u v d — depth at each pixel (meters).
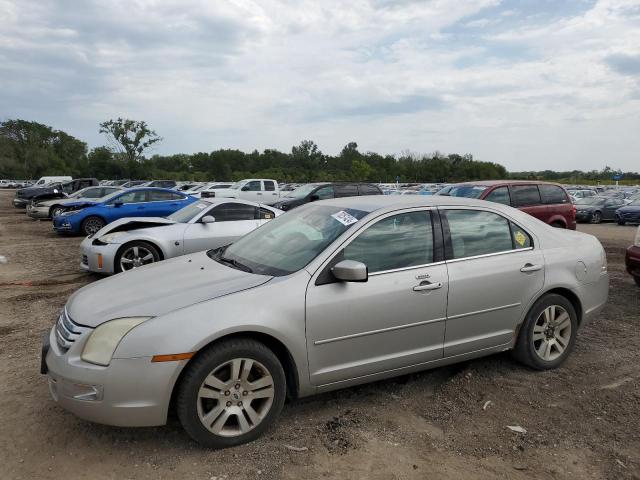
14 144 102.44
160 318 3.00
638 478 2.89
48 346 3.23
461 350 3.94
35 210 21.75
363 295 3.46
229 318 3.05
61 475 2.88
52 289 7.70
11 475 2.87
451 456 3.09
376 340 3.55
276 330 3.17
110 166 67.12
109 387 2.88
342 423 3.47
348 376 3.50
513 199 11.33
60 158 114.00
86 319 3.12
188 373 2.99
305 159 105.75
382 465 2.98
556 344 4.40
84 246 8.38
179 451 3.11
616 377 4.25
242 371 3.13
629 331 5.46
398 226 3.78
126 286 3.56
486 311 3.98
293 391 3.41
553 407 3.73
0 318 6.04
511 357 4.55
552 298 4.31
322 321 3.33
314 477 2.86
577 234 4.81
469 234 4.04
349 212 3.89
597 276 4.61
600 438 3.31
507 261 4.09
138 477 2.86
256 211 9.08
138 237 8.02
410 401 3.81
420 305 3.67
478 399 3.85
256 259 3.85
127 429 3.37
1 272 9.22
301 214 4.34
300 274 3.36
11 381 4.12
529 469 2.96
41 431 3.34
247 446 3.16
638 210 21.92
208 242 8.43
